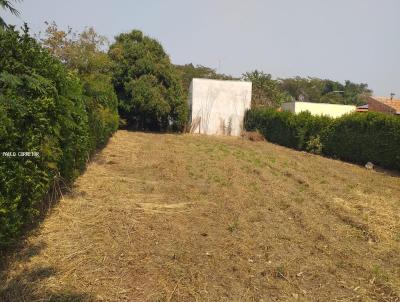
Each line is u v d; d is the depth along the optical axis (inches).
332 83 2977.4
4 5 197.3
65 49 571.5
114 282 182.7
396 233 284.0
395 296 189.0
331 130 786.8
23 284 173.0
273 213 315.6
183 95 1112.8
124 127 1108.5
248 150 754.2
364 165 690.2
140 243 229.9
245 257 222.7
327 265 219.9
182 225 268.4
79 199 307.0
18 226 202.7
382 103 1307.8
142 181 390.9
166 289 179.8
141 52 1066.7
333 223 299.4
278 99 1782.7
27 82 212.4
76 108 315.6
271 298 180.9
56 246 215.3
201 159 571.2
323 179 486.6
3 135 181.3
